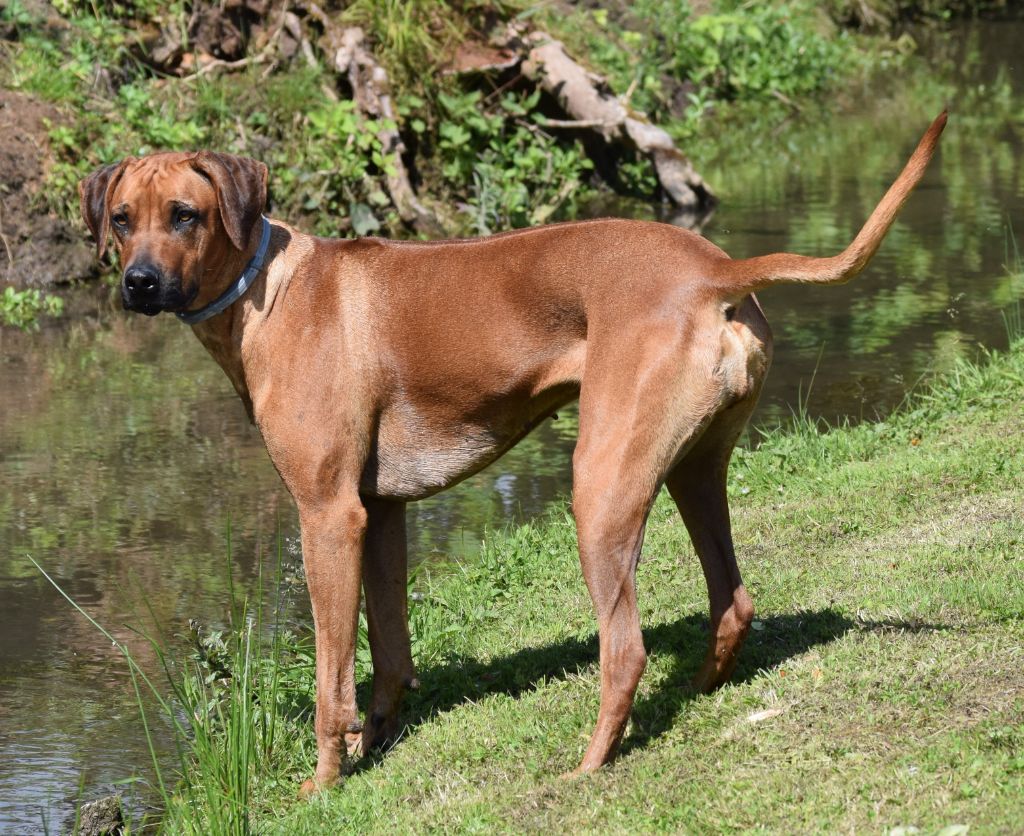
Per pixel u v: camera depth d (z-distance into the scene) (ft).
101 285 41.63
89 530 24.04
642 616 19.12
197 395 31.45
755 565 20.06
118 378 32.73
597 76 51.21
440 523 24.39
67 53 46.75
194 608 21.13
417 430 15.90
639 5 67.26
